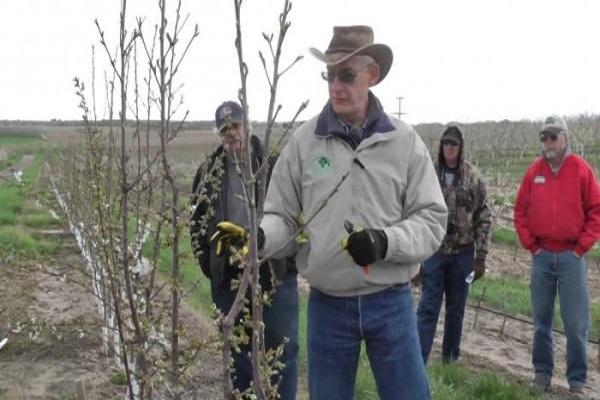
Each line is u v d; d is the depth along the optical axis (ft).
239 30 6.30
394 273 10.52
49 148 91.86
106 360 20.80
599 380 20.84
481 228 19.90
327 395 10.91
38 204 16.40
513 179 91.09
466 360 22.61
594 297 33.73
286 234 10.69
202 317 24.50
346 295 10.64
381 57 10.38
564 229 18.37
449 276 20.16
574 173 18.29
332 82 10.34
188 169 86.74
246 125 6.62
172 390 9.80
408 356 10.74
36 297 28.48
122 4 8.58
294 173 10.83
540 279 19.03
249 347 13.47
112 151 10.21
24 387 18.86
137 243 10.32
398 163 10.51
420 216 10.53
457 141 19.25
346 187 10.43
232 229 9.12
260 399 7.35
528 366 22.50
